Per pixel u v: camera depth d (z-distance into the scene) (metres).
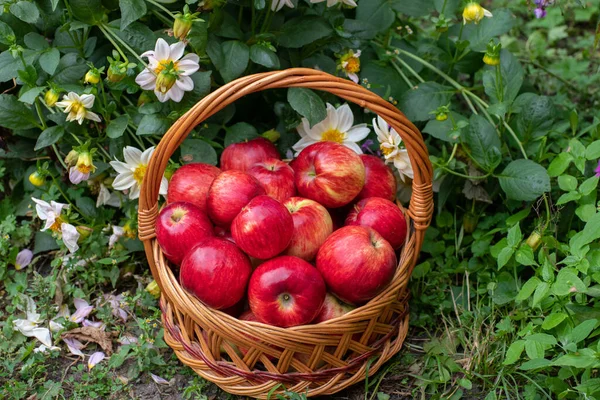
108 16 1.26
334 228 1.15
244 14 1.29
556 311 1.09
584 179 1.21
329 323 1.01
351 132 1.24
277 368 1.04
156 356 1.14
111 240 1.24
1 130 1.31
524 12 1.83
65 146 1.29
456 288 1.22
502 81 1.27
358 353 1.07
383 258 1.02
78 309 1.21
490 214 1.30
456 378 1.11
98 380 1.13
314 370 1.05
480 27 1.30
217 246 1.02
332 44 1.27
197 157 1.21
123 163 1.19
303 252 1.06
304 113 1.16
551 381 1.05
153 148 1.18
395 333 1.11
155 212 1.08
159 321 1.19
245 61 1.19
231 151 1.19
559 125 1.30
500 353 1.11
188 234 1.05
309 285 1.00
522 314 1.13
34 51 1.20
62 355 1.17
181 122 1.02
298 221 1.06
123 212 1.32
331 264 1.02
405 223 1.10
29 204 1.32
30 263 1.29
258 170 1.13
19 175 1.35
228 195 1.07
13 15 1.23
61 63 1.21
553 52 1.69
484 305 1.19
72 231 1.18
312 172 1.12
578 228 1.23
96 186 1.28
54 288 1.21
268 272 1.01
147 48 1.18
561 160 1.15
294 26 1.24
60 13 1.22
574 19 1.81
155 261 1.08
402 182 1.28
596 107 1.49
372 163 1.16
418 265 1.22
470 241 1.28
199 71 1.25
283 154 1.29
